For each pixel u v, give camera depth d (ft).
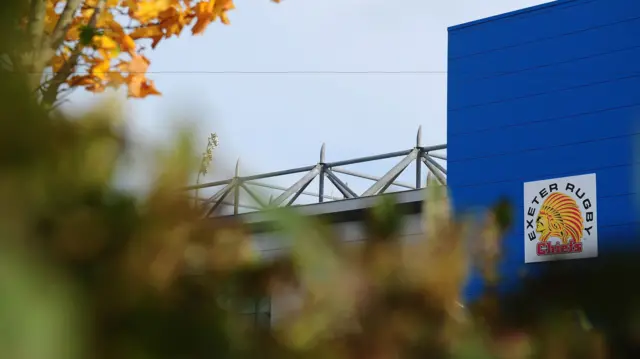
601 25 63.57
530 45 66.33
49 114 2.97
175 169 3.06
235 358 3.04
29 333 2.62
